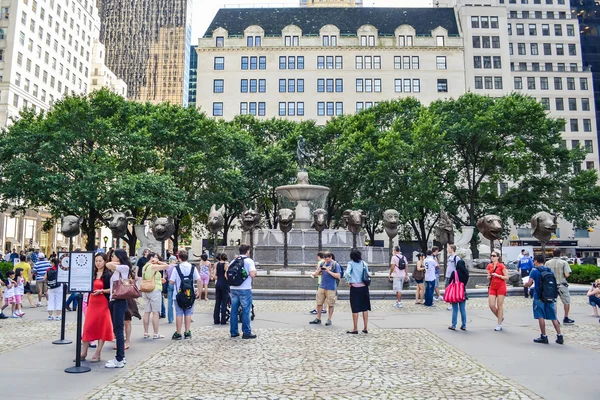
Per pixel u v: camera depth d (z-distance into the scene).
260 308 15.46
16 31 59.34
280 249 24.97
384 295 17.94
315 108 70.50
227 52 71.44
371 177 37.31
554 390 6.68
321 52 71.50
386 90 71.06
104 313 8.27
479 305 16.50
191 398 6.29
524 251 19.89
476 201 40.56
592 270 25.00
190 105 36.97
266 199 44.88
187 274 10.72
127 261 8.32
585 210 38.69
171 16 157.38
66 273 10.18
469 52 74.38
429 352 9.16
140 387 6.78
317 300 12.62
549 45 80.56
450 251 13.52
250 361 8.41
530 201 38.44
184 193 32.06
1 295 15.63
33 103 63.31
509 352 9.20
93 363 8.23
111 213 22.44
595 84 84.44
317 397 6.36
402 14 78.12
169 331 11.54
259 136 47.53
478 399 6.29
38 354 9.00
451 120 37.59
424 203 35.56
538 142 36.53
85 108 30.75
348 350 9.33
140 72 154.50
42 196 29.27
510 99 36.59
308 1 96.75
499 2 83.56
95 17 86.50
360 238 27.86
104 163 30.06
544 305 10.15
